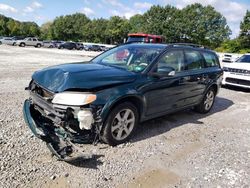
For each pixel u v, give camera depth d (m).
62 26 95.31
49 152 3.80
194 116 6.32
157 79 4.66
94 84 3.77
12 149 3.78
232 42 69.88
